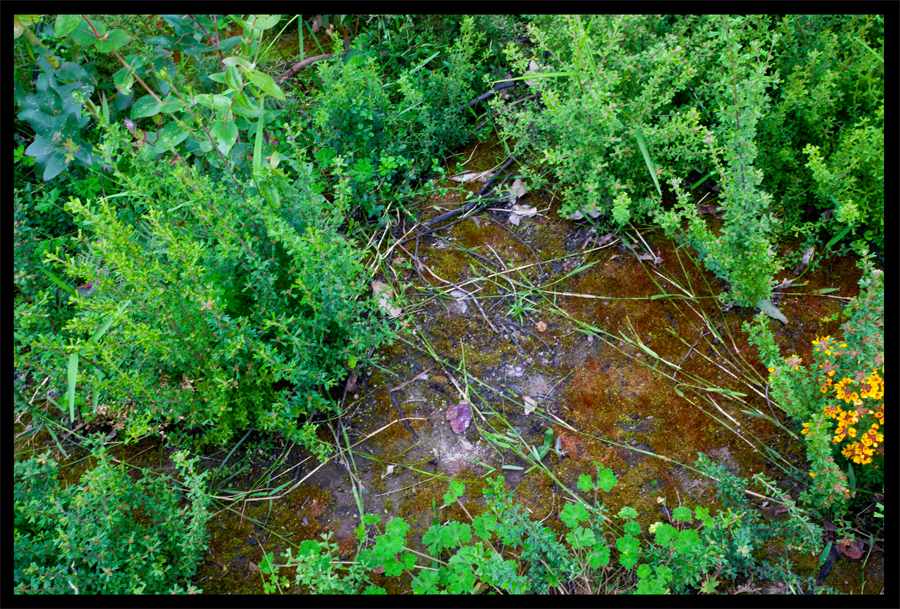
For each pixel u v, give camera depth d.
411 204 2.99
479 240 2.85
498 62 3.37
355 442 2.28
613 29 2.65
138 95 2.97
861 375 1.80
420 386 2.42
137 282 1.91
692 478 2.12
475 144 3.22
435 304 2.65
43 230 2.67
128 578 1.80
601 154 2.65
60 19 2.23
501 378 2.42
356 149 2.89
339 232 2.87
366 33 3.36
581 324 2.54
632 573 1.91
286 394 2.16
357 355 2.34
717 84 2.35
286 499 2.15
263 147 2.74
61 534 1.69
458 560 1.85
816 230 2.53
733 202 2.28
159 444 2.29
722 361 2.40
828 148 2.63
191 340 2.03
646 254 2.72
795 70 2.54
